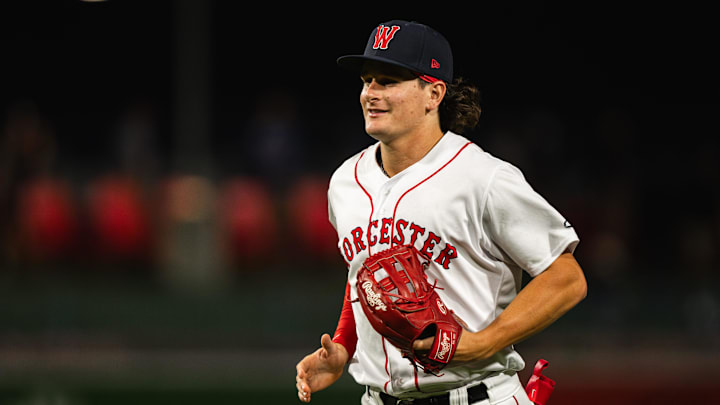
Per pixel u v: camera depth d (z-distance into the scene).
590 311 33.50
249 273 37.00
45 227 36.34
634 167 42.19
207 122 38.38
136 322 31.66
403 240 11.06
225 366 28.59
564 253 10.91
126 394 25.27
